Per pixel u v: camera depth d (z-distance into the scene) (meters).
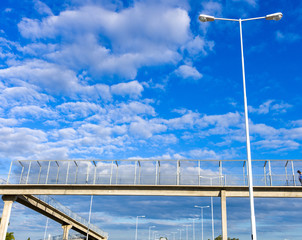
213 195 47.25
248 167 23.30
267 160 47.34
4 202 53.22
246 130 24.61
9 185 51.72
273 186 46.00
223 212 45.88
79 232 89.25
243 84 26.33
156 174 49.34
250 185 22.72
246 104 25.53
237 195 46.81
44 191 51.28
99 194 49.81
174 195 48.06
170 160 49.72
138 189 49.12
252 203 22.11
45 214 70.19
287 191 46.22
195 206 90.62
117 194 49.41
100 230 94.12
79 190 50.44
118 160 50.75
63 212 73.06
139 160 50.22
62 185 50.59
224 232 44.75
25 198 57.34
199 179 48.28
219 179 47.84
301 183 45.84
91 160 51.25
